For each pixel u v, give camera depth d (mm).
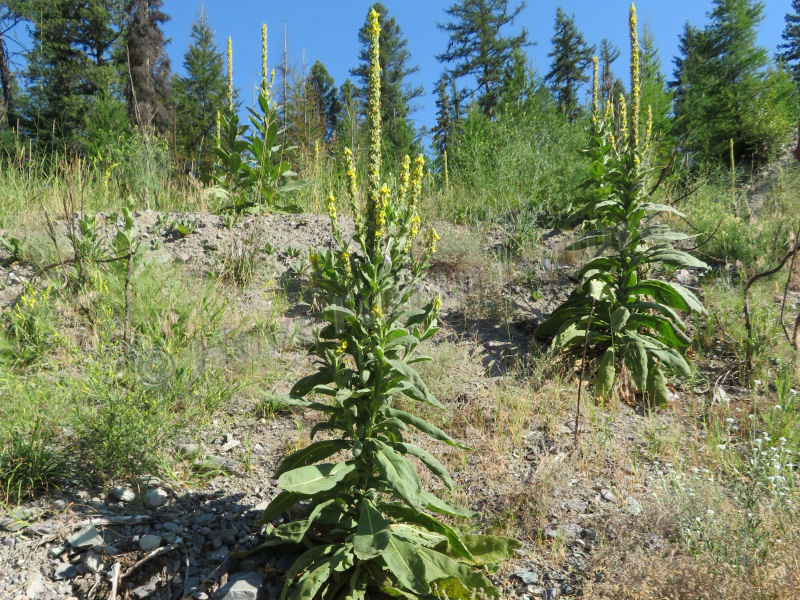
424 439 4031
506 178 8820
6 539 2855
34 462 3238
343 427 2879
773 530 2824
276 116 8086
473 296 6004
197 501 3279
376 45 2746
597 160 6992
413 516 2807
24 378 4039
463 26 40250
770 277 6090
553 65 43969
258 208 7109
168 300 5117
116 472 3367
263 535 3027
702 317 5602
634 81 5219
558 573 2900
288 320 5402
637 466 3793
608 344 5086
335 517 2775
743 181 10375
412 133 12805
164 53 28000
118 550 2869
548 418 4297
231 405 4281
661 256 4906
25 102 19359
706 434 4109
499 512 3330
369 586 2730
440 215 8320
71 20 26641
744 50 21219
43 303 4785
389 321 2781
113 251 5664
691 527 2936
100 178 8484
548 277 6613
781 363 4836
